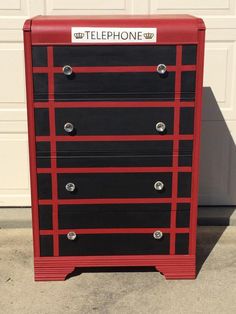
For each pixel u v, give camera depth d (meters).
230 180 2.84
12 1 2.67
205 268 2.34
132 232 2.22
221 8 2.68
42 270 2.24
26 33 2.03
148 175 2.17
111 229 2.22
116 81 2.07
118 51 2.05
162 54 2.05
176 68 2.06
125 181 2.17
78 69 2.06
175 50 2.05
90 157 2.14
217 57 2.71
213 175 2.84
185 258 2.24
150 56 2.05
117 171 2.16
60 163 2.15
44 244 2.22
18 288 2.20
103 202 2.19
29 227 2.74
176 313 2.03
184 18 2.10
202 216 2.74
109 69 2.06
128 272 2.31
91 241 2.23
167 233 2.23
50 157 2.14
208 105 2.76
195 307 2.06
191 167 2.16
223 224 2.75
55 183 2.17
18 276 2.29
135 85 2.08
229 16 2.68
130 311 2.04
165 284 2.22
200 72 2.07
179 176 2.17
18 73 2.73
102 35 2.03
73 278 2.27
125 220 2.21
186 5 2.68
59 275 2.24
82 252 2.24
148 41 2.04
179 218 2.21
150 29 2.03
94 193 2.18
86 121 2.11
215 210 2.82
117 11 2.69
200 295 2.14
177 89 2.08
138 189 2.18
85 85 2.08
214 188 2.85
